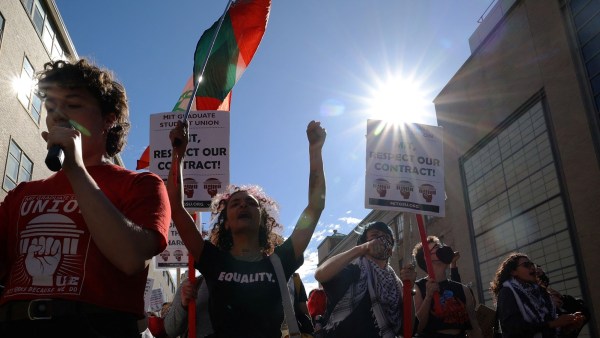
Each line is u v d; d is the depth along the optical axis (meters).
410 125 5.29
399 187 5.07
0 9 18.00
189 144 4.70
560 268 13.66
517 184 15.77
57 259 1.73
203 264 3.14
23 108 19.97
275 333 2.99
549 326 5.18
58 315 1.64
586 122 13.05
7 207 1.94
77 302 1.67
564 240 13.56
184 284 3.50
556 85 14.16
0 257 1.88
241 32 5.21
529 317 5.17
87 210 1.54
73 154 1.56
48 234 1.77
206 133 4.72
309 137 3.56
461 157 18.98
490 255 17.06
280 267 3.14
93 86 2.02
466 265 18.17
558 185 13.90
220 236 3.69
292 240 3.33
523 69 15.67
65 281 1.70
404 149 5.20
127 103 2.22
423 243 4.98
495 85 17.12
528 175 15.23
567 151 13.55
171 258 6.77
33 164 21.12
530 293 5.33
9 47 18.72
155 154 4.71
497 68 17.02
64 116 1.95
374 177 5.05
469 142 18.45
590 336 12.41
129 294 1.80
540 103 14.86
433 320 5.00
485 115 17.59
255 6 5.27
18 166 19.61
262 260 3.19
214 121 4.75
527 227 15.18
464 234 18.44
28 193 1.91
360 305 4.10
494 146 17.14
